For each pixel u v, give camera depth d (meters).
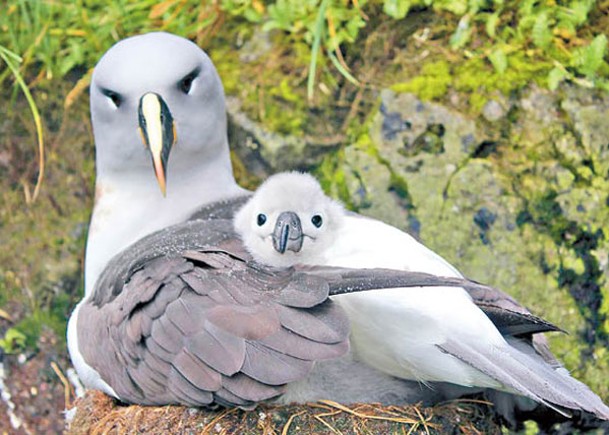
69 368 7.97
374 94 8.00
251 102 8.12
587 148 7.47
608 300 7.23
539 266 7.31
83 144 8.40
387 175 7.64
